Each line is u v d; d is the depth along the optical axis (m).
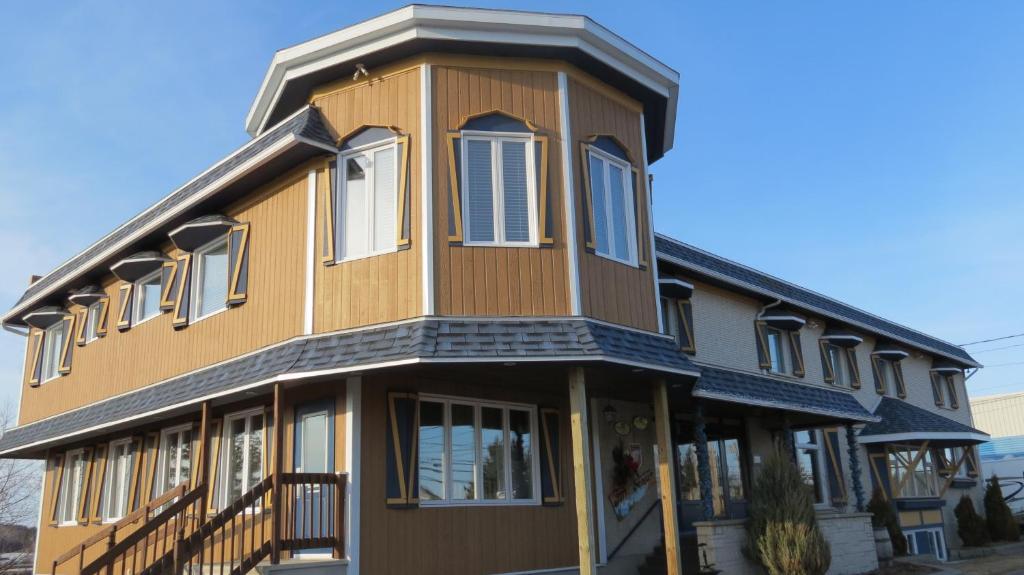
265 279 12.39
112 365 16.53
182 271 14.35
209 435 11.75
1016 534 24.81
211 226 13.38
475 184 11.15
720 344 17.33
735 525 13.25
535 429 13.05
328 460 10.96
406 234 10.88
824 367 20.77
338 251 11.37
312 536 10.22
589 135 11.93
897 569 15.75
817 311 20.28
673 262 15.72
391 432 11.02
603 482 14.13
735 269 18.41
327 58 11.68
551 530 12.73
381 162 11.45
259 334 12.21
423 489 11.33
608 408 14.49
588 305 11.04
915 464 21.42
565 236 11.16
